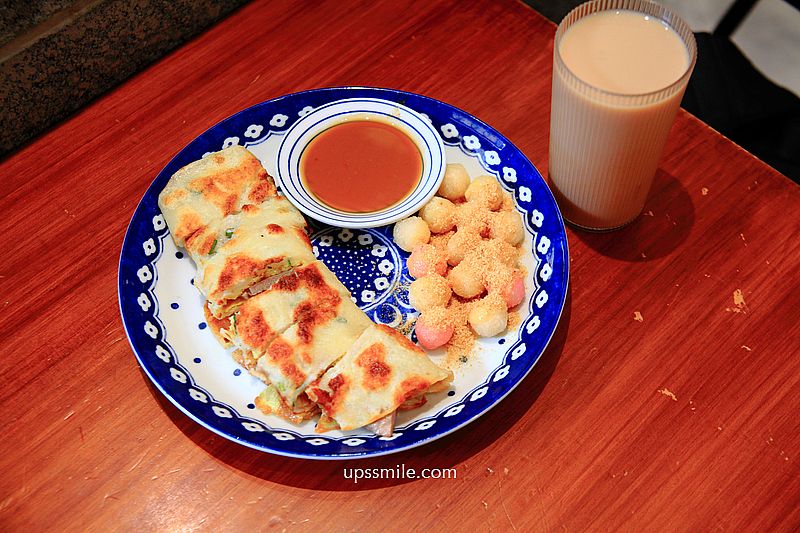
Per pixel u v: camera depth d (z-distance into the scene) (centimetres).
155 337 50
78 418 48
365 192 54
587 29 50
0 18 56
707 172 56
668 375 49
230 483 46
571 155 50
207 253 51
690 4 87
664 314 51
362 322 49
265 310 49
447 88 60
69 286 53
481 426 48
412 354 48
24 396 49
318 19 64
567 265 50
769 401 48
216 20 67
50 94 61
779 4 85
